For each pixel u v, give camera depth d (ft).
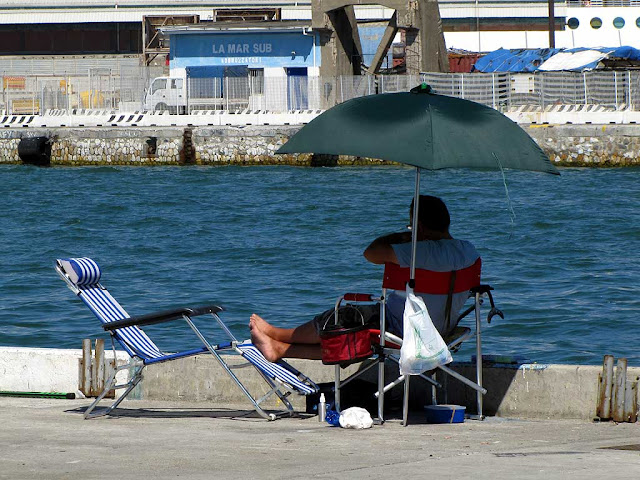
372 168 614.75
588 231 329.93
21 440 81.35
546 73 608.19
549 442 82.02
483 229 343.05
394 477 65.62
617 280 230.27
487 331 178.40
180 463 71.56
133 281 240.32
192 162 629.10
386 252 90.79
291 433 86.63
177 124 644.69
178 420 95.14
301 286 230.68
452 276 91.35
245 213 400.06
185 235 336.08
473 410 98.84
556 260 266.98
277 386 98.07
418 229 92.63
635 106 605.31
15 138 645.10
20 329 182.91
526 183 504.02
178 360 107.04
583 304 200.44
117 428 89.04
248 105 640.17
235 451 76.59
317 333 94.38
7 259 283.79
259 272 253.44
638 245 295.48
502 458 72.90
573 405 95.30
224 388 105.50
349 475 66.64
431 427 90.53
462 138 87.35
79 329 182.80
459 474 66.23
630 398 92.84
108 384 95.81
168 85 654.53
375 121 88.53
